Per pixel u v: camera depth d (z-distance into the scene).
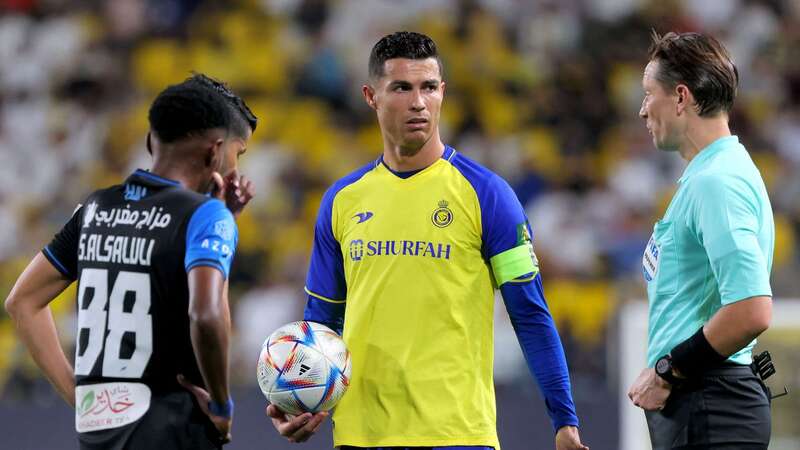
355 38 50.75
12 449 27.12
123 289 12.73
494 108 48.62
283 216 44.03
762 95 50.78
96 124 48.69
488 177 14.98
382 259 14.85
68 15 52.12
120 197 13.23
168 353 12.66
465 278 14.79
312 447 26.25
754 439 13.75
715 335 13.25
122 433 12.47
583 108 48.47
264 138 47.59
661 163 45.97
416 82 14.70
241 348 37.47
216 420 12.82
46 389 31.73
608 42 50.59
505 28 51.31
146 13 52.09
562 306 39.06
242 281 40.75
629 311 25.86
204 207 12.81
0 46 50.91
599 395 26.44
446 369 14.59
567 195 44.72
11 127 48.69
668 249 14.17
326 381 14.35
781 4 52.97
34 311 13.66
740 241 13.22
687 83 14.15
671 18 51.12
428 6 51.50
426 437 14.43
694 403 13.81
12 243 43.75
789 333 22.97
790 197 45.12
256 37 51.47
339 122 48.78
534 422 26.34
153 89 50.38
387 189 15.09
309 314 15.77
